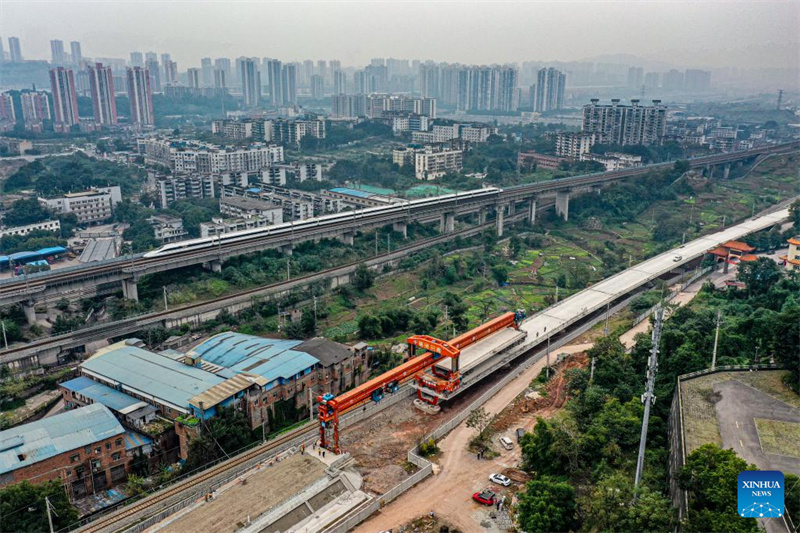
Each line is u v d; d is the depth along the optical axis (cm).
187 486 10994
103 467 11450
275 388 13575
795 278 18238
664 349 13188
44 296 18050
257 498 10188
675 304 17388
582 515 8988
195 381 13562
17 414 14262
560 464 10338
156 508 10425
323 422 11381
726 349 13088
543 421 10894
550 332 16725
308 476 10775
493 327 15738
